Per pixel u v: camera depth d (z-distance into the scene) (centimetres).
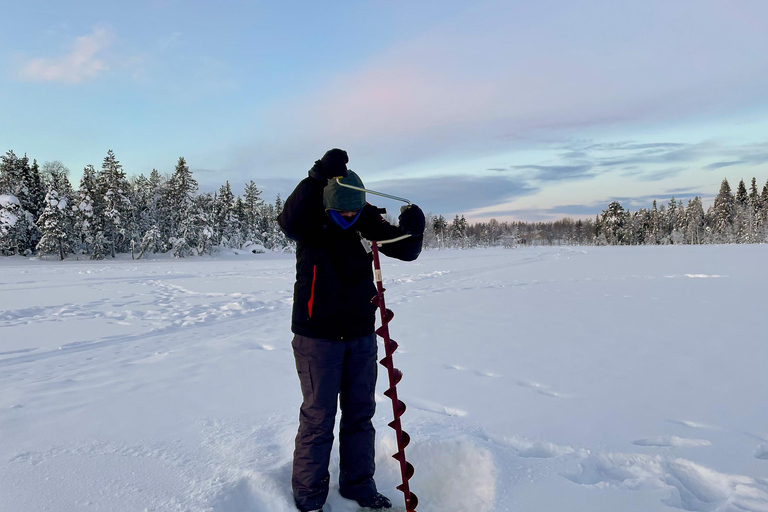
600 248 4553
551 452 270
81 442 276
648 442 278
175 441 277
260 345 568
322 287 219
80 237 4472
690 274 1446
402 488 211
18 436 287
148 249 4897
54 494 213
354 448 229
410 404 347
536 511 204
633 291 1053
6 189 4556
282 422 307
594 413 326
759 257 2311
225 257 5041
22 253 4544
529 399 358
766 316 712
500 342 563
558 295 1004
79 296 1095
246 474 228
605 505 207
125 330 678
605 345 541
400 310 825
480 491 223
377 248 235
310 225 220
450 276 1530
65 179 4709
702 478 239
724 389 381
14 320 764
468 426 299
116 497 211
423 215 229
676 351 509
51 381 419
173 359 498
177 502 206
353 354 229
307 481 214
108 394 376
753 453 258
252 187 6284
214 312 845
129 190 4956
